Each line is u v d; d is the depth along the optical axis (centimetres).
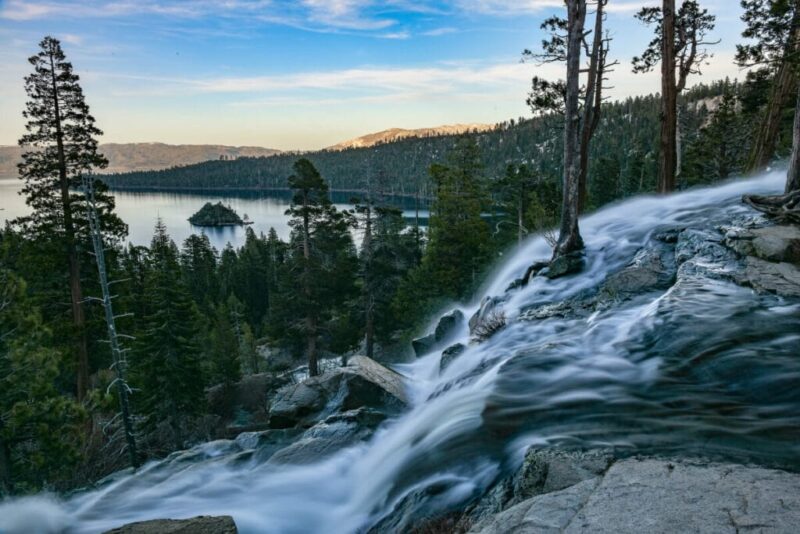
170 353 2483
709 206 1473
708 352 634
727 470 360
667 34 1872
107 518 787
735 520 290
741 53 1859
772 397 509
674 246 1174
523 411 591
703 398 539
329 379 1234
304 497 729
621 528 298
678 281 906
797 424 446
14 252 2105
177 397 2472
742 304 750
